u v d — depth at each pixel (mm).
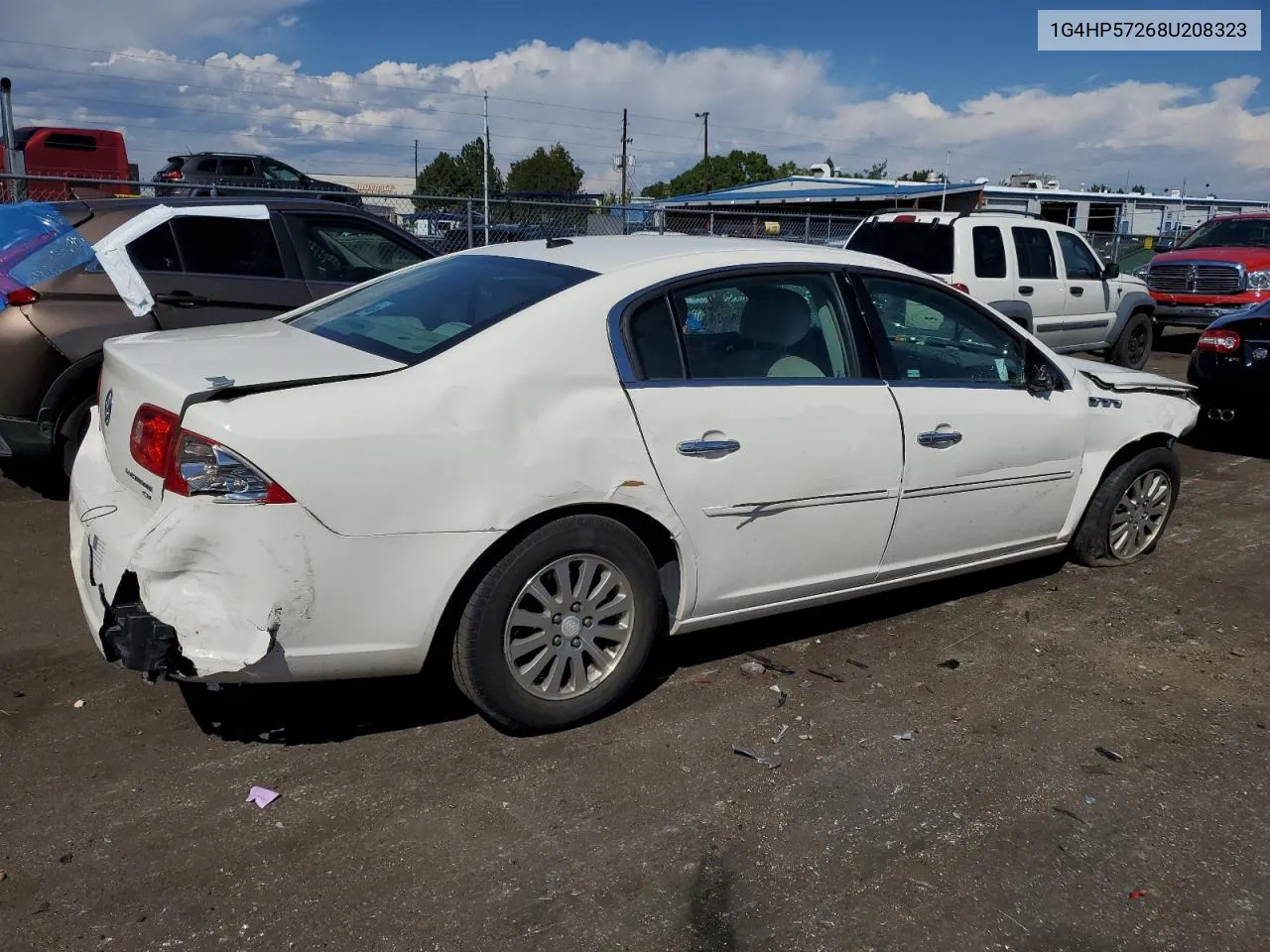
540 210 14711
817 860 2869
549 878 2754
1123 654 4336
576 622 3396
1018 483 4555
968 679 4039
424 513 3021
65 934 2482
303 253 6484
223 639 2844
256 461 2809
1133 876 2855
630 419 3373
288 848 2840
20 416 5445
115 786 3100
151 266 5883
